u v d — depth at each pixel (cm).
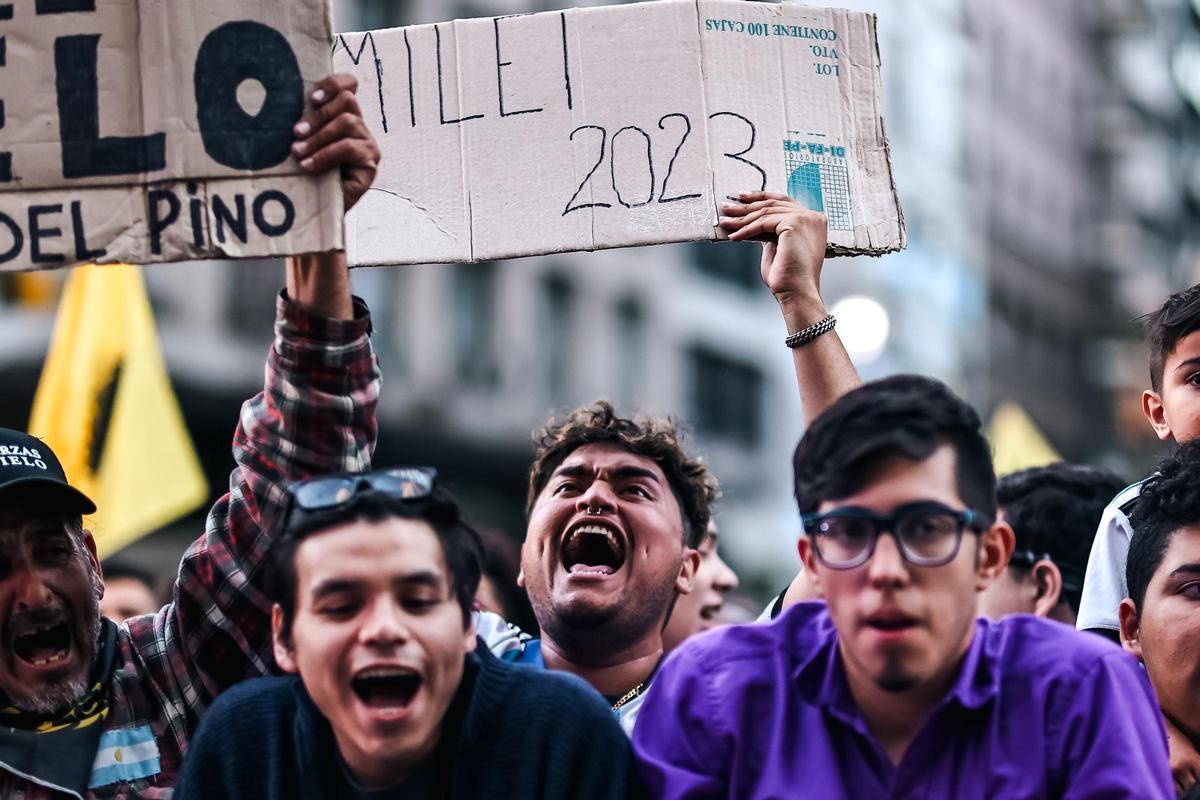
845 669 290
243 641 348
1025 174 3922
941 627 270
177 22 309
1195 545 329
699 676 297
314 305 334
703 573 500
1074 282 4169
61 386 577
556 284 2355
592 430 410
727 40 366
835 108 370
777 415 2934
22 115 310
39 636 347
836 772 285
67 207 308
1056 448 3891
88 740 346
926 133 3344
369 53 368
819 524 274
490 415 2161
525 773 285
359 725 274
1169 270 4634
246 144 307
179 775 307
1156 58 4550
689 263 2702
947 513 270
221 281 1725
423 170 365
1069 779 279
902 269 3095
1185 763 329
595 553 400
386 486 280
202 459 1734
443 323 2103
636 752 293
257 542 344
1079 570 457
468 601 286
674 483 411
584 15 365
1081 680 283
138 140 309
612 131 363
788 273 357
